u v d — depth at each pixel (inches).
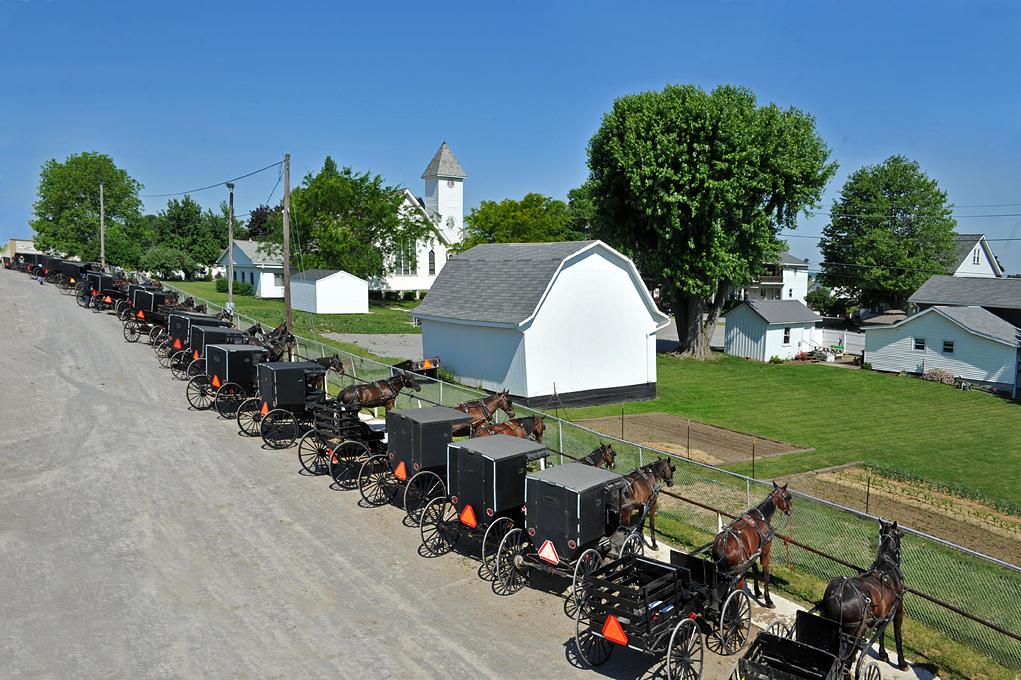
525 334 1269.7
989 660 473.7
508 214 3174.2
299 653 441.1
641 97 1867.6
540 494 499.5
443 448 617.9
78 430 882.8
